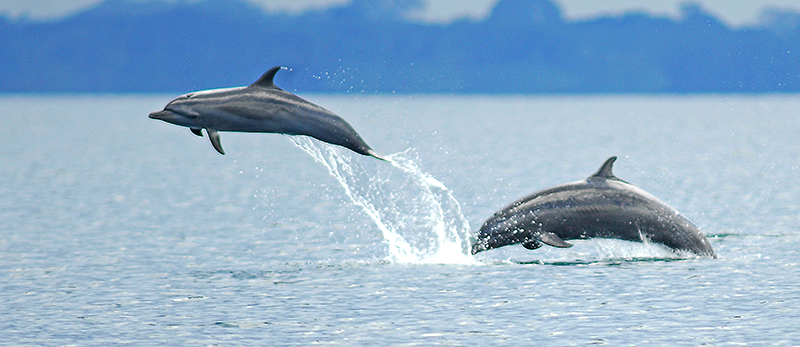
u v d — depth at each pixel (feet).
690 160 647.97
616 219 213.25
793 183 448.24
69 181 485.56
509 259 220.43
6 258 225.97
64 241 257.14
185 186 458.09
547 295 176.35
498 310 164.25
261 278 198.80
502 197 381.60
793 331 146.41
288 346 141.38
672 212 217.56
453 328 151.64
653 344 140.15
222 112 184.55
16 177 510.17
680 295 174.70
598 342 141.59
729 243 241.14
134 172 559.79
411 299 174.70
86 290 185.57
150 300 175.63
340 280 195.31
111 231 279.90
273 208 350.02
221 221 307.17
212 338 146.30
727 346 138.62
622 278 191.93
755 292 176.76
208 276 201.67
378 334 148.36
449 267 209.67
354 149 190.90
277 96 186.91
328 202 373.20
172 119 185.57
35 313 164.45
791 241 244.01
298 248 245.04
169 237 266.98
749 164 598.34
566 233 214.28
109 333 149.69
